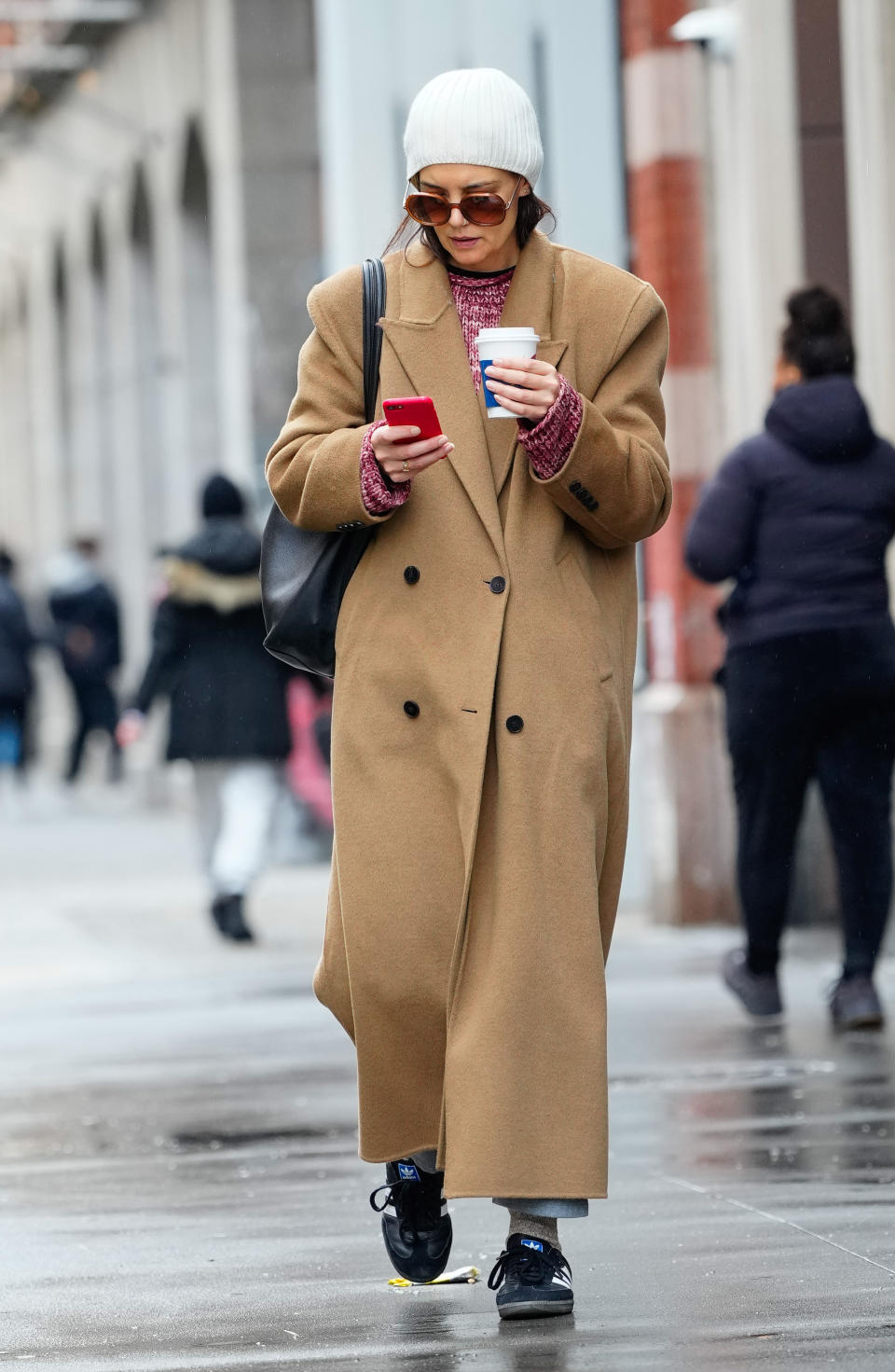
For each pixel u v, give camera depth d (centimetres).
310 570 1022
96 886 3344
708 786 2489
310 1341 990
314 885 3225
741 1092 1584
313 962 2419
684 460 2483
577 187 2616
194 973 2356
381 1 2942
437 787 999
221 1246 1187
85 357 6044
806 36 2375
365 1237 1199
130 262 5419
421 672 997
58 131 5775
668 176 2483
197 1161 1423
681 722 2480
